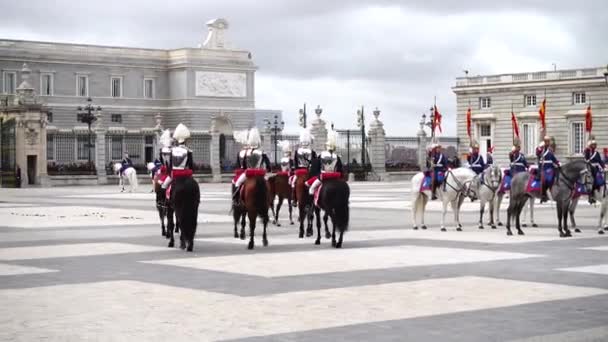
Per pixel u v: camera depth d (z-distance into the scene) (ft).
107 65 488.44
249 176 97.86
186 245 98.84
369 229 121.60
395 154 368.48
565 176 110.63
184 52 505.25
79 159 361.10
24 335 52.37
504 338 51.21
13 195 230.89
